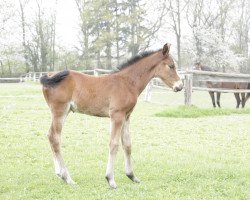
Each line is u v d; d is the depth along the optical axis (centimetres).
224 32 5169
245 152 937
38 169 774
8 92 2619
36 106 1766
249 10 5256
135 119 1406
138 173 744
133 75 684
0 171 757
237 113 1616
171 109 1575
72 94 671
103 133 1155
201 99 2425
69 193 630
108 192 627
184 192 627
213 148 975
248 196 605
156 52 702
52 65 5969
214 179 695
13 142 1013
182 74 1666
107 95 668
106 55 5331
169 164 805
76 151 934
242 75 1759
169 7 4934
